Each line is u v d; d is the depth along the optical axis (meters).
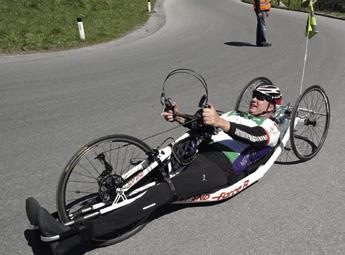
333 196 3.25
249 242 2.68
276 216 2.98
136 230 2.77
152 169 2.72
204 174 2.78
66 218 2.54
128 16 18.38
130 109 5.59
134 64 8.84
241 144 3.10
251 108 3.27
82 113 5.43
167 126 4.89
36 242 2.43
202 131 2.84
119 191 2.60
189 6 26.48
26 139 4.52
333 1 24.16
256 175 3.22
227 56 9.79
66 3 17.53
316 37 12.95
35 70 8.23
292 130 3.60
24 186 3.44
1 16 13.55
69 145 4.34
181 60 9.28
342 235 2.74
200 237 2.74
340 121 4.95
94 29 13.83
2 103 5.91
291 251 2.58
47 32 12.25
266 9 11.04
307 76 7.45
